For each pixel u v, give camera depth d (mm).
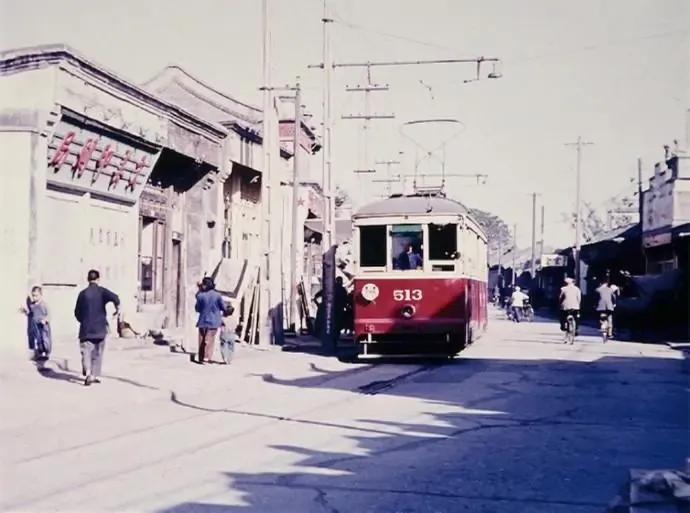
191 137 28125
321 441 11039
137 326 25156
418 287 22109
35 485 8438
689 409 14227
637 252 51656
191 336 24203
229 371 19703
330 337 26219
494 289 111438
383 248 22312
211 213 31125
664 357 25906
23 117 19172
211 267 31078
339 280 26844
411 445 10766
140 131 24141
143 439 11234
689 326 35500
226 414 13641
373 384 18203
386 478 8836
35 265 19250
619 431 11945
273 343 27578
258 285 27172
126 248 24859
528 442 11031
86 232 22391
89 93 20969
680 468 9336
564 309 32406
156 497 7945
